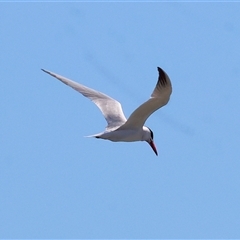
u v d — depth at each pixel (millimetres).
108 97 18688
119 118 18062
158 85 16109
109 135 17344
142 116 17156
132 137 17641
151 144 18203
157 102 16578
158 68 15844
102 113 18219
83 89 18703
